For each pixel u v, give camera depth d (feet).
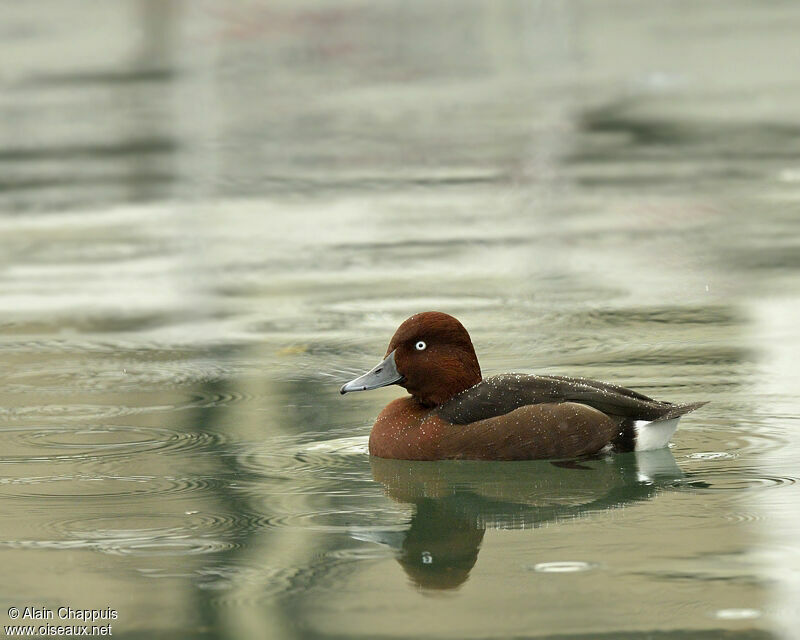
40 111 106.83
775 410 37.19
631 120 93.30
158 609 25.08
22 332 48.93
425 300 52.54
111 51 136.46
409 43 133.90
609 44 127.44
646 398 34.88
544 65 119.34
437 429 34.35
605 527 29.19
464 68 120.37
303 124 97.96
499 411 34.30
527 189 73.97
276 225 67.41
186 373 43.11
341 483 32.78
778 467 32.78
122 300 53.52
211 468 33.86
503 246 61.41
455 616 24.54
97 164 85.51
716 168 77.05
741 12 142.10
